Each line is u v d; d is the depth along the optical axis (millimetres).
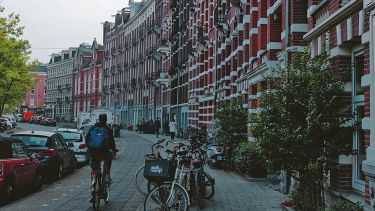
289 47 12078
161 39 56250
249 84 18469
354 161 8172
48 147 13477
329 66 7832
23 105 115438
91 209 9180
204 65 34875
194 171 9719
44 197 10727
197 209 9391
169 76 52906
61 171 14359
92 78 91125
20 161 10469
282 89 8055
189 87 41969
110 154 9578
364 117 7449
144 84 63906
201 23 36938
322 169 7699
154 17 61281
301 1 12297
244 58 20625
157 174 8086
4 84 35656
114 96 80062
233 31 23797
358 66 8172
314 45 9766
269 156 7941
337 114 7605
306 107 7750
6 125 52500
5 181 9609
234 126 17484
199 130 26641
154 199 7859
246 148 14320
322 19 9727
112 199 10609
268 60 14961
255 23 18734
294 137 7578
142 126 54750
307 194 8453
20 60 32281
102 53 90688
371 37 6688
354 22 7570
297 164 7887
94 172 9156
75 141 18438
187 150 10781
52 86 116812
